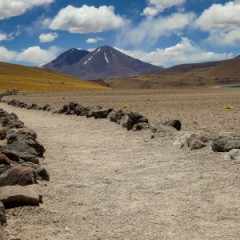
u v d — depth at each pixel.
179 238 8.71
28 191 11.21
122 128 29.23
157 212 10.46
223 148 17.20
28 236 8.90
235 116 36.50
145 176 14.39
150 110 47.88
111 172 15.23
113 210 10.72
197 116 37.81
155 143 21.38
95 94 119.31
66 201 11.57
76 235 8.99
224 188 12.41
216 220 9.76
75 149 20.80
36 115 45.06
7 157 14.89
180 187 12.75
